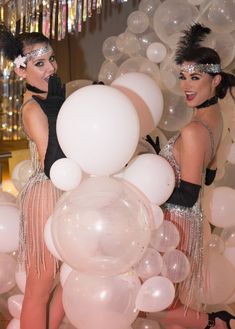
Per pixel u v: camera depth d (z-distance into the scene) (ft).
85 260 6.88
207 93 7.99
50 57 8.15
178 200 7.84
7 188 14.23
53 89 7.66
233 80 8.19
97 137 6.80
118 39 11.41
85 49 19.16
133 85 8.39
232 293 9.12
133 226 6.87
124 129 6.89
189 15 9.68
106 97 6.95
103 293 7.14
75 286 7.29
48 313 8.16
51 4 12.07
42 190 7.80
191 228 7.92
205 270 8.64
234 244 9.44
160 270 7.66
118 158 7.00
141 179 7.45
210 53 7.98
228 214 9.27
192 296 8.18
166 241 7.65
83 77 19.42
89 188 7.04
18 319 8.81
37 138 7.59
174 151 8.07
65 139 7.02
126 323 7.36
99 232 6.77
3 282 9.04
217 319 8.48
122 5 18.40
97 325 7.22
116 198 6.91
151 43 10.97
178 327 8.54
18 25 12.95
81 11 11.89
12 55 8.13
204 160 7.82
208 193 9.44
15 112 18.51
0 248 8.77
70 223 6.86
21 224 8.00
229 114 9.66
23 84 18.28
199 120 7.89
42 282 7.80
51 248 7.40
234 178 10.13
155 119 8.54
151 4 10.89
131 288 7.32
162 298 7.45
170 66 10.18
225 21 9.32
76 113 6.89
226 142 9.77
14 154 16.24
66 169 7.08
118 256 6.86
